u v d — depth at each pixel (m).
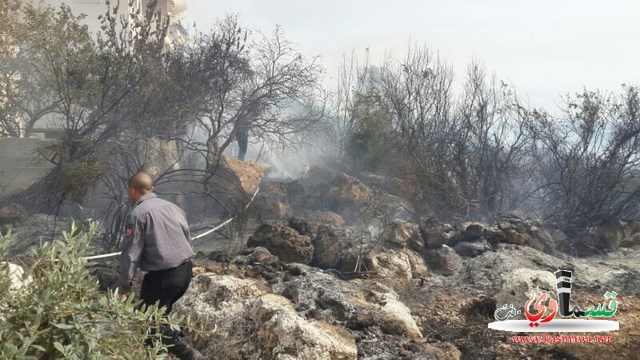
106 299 2.98
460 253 9.46
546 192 13.57
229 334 5.02
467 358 5.54
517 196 13.59
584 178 12.97
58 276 2.83
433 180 12.88
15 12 13.59
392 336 5.48
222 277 5.57
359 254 8.22
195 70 14.11
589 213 12.49
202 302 5.35
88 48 12.05
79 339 2.83
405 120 14.38
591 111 13.05
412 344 5.34
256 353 4.77
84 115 11.32
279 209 11.59
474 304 6.86
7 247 2.88
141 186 4.53
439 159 13.26
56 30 12.45
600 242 11.92
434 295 7.52
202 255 7.99
